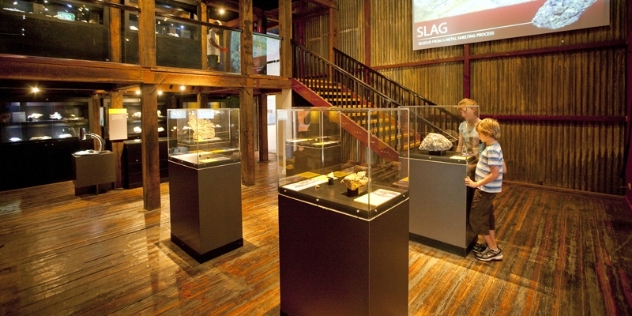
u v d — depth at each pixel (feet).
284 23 25.41
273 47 25.40
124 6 17.12
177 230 13.20
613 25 19.34
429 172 12.63
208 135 13.46
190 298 9.64
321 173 9.66
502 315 8.66
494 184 10.96
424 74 27.45
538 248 12.71
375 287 6.65
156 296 9.75
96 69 16.24
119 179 23.52
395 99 29.25
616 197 19.48
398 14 28.66
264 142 33.12
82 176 20.97
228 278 10.78
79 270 11.36
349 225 6.61
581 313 8.68
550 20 21.21
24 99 23.63
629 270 10.87
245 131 23.20
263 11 32.89
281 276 8.33
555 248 12.67
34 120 24.56
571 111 21.02
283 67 25.54
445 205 12.32
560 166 21.70
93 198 20.77
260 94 32.19
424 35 26.89
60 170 25.35
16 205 19.22
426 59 27.25
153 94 18.21
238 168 12.91
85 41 19.95
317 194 7.47
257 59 24.54
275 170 29.25
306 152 9.65
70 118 26.03
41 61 14.74
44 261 12.05
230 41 23.67
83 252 12.80
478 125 11.20
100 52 20.66
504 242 13.34
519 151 23.17
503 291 9.80
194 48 25.72
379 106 24.03
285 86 25.52
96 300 9.56
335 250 6.93
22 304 9.39
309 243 7.48
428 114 16.16
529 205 18.38
